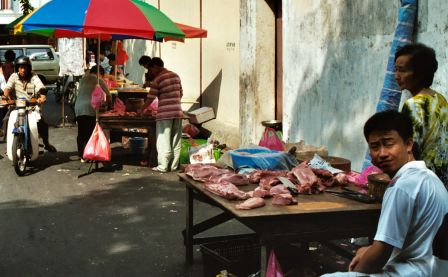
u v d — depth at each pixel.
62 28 8.83
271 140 6.64
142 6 9.73
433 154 3.83
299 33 8.81
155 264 5.47
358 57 7.27
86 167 10.32
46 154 11.64
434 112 3.82
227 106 12.50
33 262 5.54
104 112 10.65
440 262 2.89
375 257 2.90
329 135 8.03
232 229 6.56
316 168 4.75
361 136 7.28
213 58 13.20
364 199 4.03
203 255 4.79
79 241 6.16
